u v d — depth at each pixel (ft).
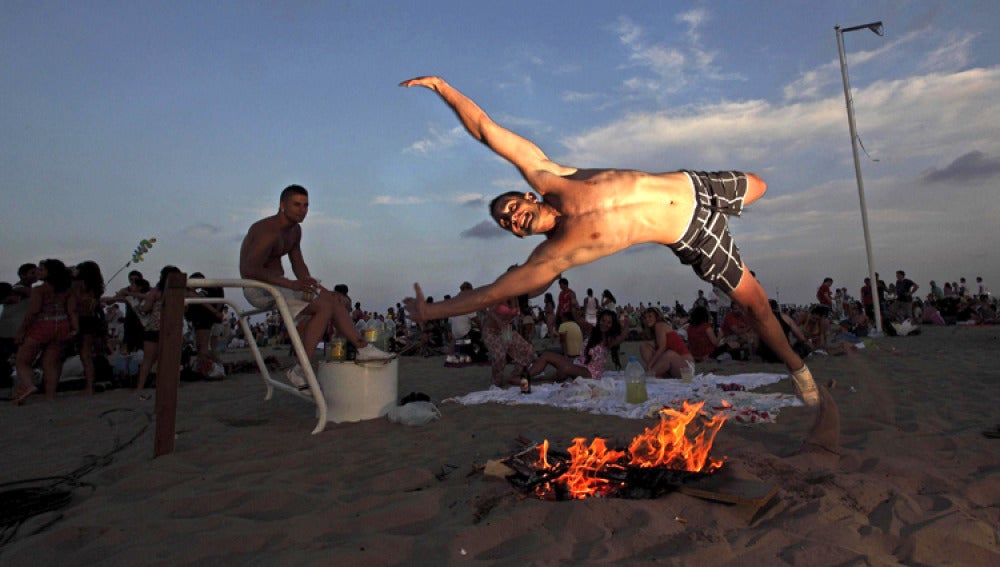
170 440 13.92
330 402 18.40
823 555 7.54
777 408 17.37
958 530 8.17
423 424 17.40
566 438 15.03
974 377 23.17
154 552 8.16
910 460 11.68
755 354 34.32
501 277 10.55
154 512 9.98
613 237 10.23
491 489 10.64
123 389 28.35
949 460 11.94
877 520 8.82
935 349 35.94
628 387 19.45
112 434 17.15
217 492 10.67
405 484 11.38
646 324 26.50
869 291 56.49
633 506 9.23
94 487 11.61
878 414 15.40
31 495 10.87
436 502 10.11
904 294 64.03
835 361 30.17
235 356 56.03
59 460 14.06
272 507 10.23
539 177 10.72
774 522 8.85
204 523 9.18
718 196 11.32
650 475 10.20
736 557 7.64
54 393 25.31
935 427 14.66
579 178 10.59
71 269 28.96
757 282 12.01
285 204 16.84
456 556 7.88
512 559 7.62
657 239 10.77
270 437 15.93
